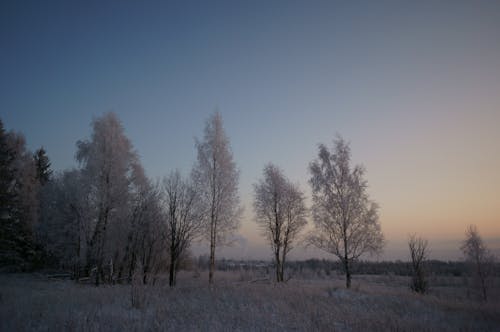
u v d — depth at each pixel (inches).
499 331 454.9
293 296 650.8
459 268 2731.3
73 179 1050.1
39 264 1419.8
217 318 448.8
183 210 885.8
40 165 1670.8
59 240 1066.1
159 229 1022.4
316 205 932.6
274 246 1098.1
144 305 514.6
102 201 918.4
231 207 887.1
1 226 1161.4
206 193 888.3
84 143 1059.3
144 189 1068.5
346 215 892.6
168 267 1192.2
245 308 521.7
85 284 920.9
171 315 456.4
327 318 475.8
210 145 909.8
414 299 700.0
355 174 919.7
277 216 1091.3
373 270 2891.2
